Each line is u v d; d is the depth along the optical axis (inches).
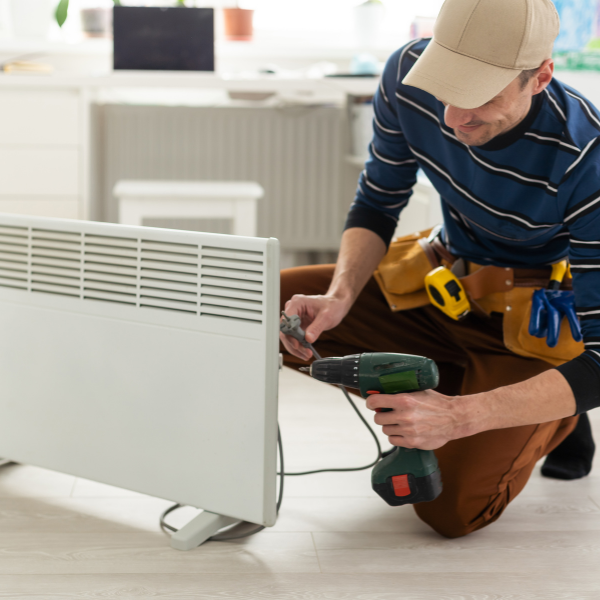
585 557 50.1
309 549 50.1
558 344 52.6
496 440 51.0
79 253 50.1
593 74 92.5
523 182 48.0
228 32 129.5
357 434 70.1
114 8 109.8
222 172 133.8
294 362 62.1
